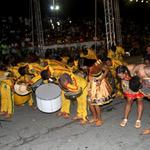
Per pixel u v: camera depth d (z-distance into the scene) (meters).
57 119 5.95
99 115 5.49
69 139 5.08
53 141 5.05
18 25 16.89
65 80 5.23
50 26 17.16
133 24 19.33
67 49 13.23
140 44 14.95
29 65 6.27
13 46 13.75
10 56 12.09
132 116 5.88
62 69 5.66
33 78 6.01
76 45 14.11
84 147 4.78
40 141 5.07
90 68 5.22
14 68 6.54
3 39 14.77
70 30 16.91
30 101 6.73
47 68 5.80
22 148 4.87
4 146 4.98
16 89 6.07
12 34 15.75
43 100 5.20
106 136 5.11
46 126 5.66
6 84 6.02
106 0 9.66
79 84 5.47
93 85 5.20
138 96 5.19
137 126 5.34
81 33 16.30
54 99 5.22
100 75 5.13
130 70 5.44
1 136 5.36
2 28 16.41
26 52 12.63
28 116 6.21
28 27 16.41
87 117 5.86
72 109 6.45
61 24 17.94
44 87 5.45
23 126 5.73
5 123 5.93
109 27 9.77
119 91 6.92
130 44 14.71
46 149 4.79
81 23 18.47
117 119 5.81
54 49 13.01
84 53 8.85
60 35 15.70
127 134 5.13
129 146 4.72
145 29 18.73
